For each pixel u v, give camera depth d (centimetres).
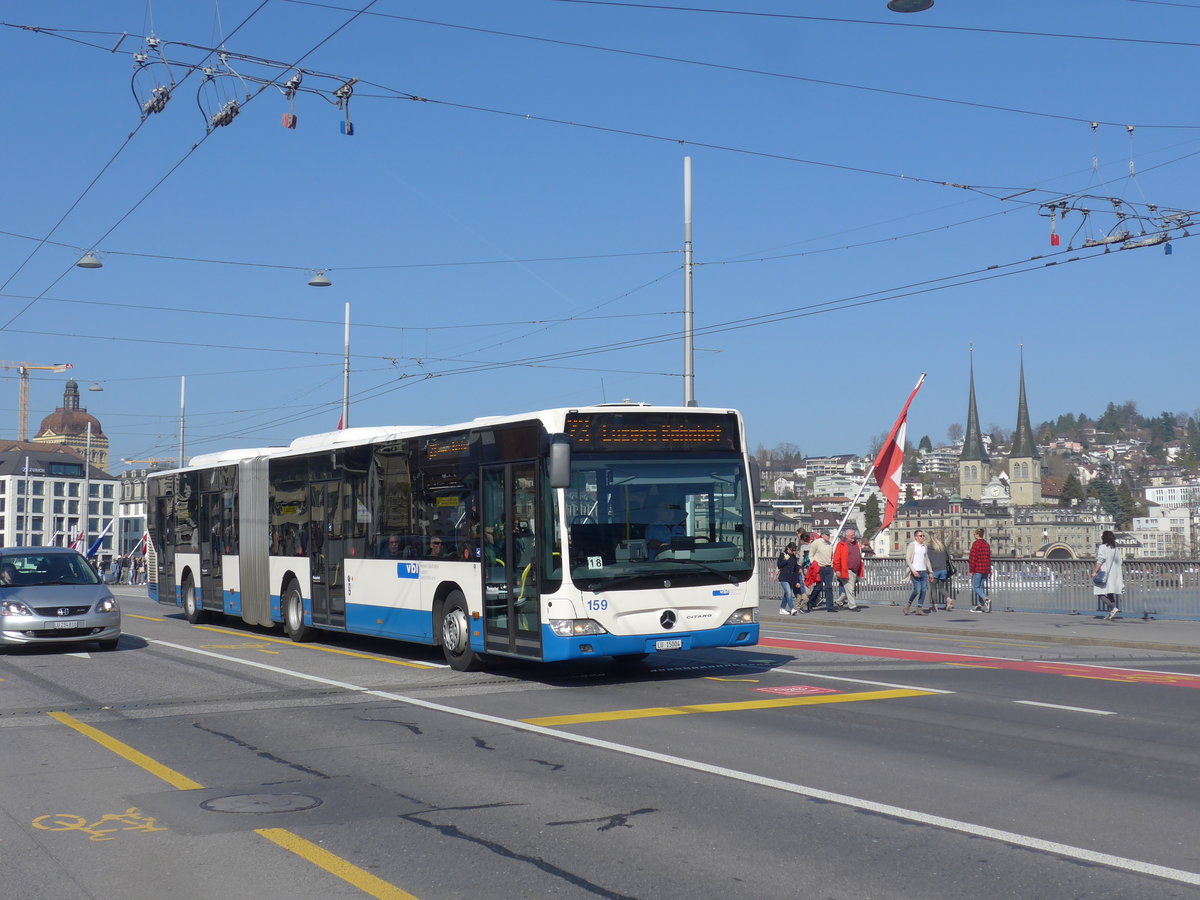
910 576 2859
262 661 1742
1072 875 629
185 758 985
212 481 2517
